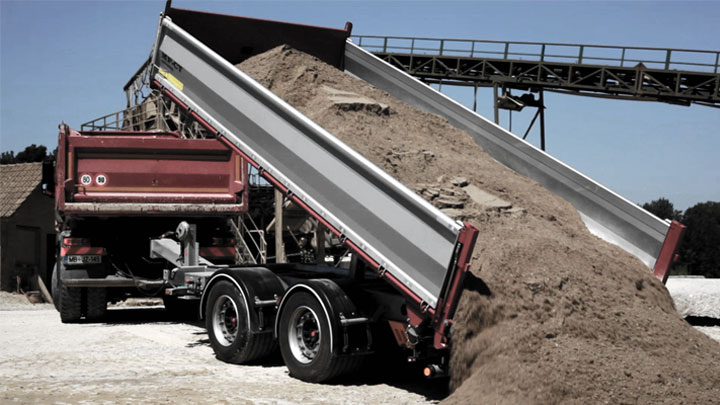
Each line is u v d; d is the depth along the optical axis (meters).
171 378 7.23
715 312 14.27
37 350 9.04
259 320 7.97
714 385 5.57
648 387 5.39
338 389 6.91
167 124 18.97
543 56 25.30
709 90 23.25
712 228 75.62
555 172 8.68
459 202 7.24
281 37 11.17
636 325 6.09
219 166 12.01
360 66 11.09
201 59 8.76
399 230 6.43
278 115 7.68
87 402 5.91
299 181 7.42
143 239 12.54
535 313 5.97
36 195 24.30
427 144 8.71
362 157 6.74
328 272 8.55
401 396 6.65
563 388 5.37
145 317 13.53
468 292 6.16
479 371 5.83
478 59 26.34
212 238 12.36
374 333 7.20
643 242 7.77
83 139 11.52
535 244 6.73
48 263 24.67
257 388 6.82
